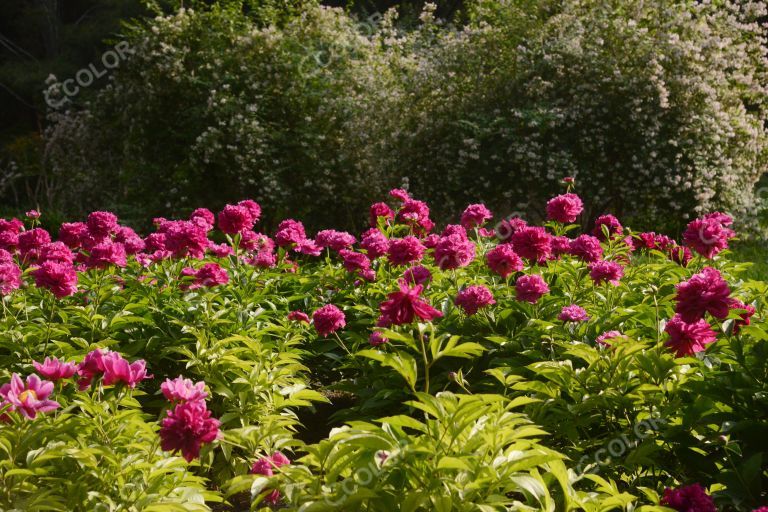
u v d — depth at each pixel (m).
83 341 3.54
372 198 12.04
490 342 3.74
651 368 2.81
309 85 12.41
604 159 9.71
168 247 4.28
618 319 3.52
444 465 2.04
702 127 9.68
